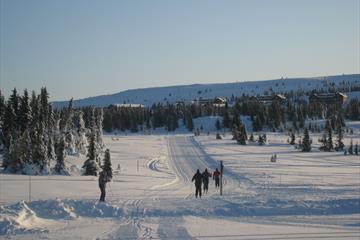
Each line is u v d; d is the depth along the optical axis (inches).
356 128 7534.5
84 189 1312.7
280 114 7741.1
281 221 772.6
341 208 870.4
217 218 800.9
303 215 828.0
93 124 3366.1
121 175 2054.6
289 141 5802.2
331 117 7711.6
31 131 2325.3
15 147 2079.2
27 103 2593.5
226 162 3181.6
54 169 2094.0
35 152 2055.9
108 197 1088.8
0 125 2603.3
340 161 3590.1
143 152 3971.5
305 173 2301.9
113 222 746.2
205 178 1347.2
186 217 803.4
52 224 718.5
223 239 619.8
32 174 2004.2
